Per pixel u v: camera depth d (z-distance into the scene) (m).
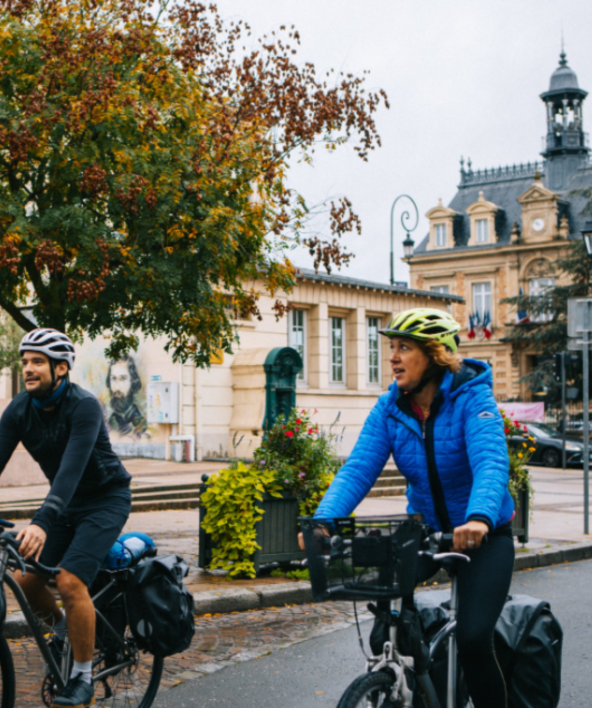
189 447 22.00
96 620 3.91
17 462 16.75
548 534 11.66
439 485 3.36
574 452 28.50
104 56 9.32
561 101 53.59
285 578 8.16
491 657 3.14
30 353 3.69
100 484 3.83
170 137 9.75
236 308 11.16
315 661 5.58
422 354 3.30
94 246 8.77
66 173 9.12
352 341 26.42
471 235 53.19
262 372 22.20
